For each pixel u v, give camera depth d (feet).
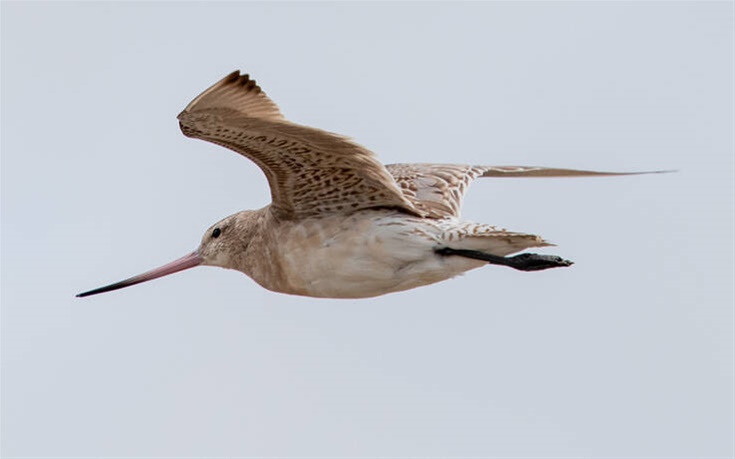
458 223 53.93
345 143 50.08
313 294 55.72
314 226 54.54
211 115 49.24
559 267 53.16
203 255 60.34
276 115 49.39
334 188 53.31
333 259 54.24
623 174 63.77
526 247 53.06
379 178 52.01
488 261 53.21
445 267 53.72
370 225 53.72
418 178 58.59
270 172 52.95
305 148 50.98
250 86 48.37
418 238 53.31
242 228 58.75
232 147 51.34
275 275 56.44
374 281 54.29
